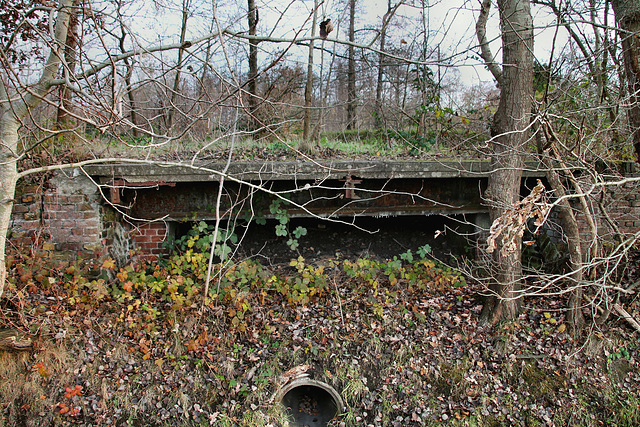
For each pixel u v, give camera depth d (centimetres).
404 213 562
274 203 537
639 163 512
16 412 389
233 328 481
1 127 343
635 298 504
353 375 464
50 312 435
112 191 488
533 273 579
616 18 496
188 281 485
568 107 564
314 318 511
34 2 530
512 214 220
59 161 485
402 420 436
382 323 507
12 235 476
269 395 445
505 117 459
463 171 515
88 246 489
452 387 457
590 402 451
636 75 484
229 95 328
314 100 1112
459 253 634
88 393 412
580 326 495
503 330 489
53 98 480
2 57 239
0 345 393
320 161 509
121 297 471
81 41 275
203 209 542
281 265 594
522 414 441
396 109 852
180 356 454
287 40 349
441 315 520
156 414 416
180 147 596
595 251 454
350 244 652
